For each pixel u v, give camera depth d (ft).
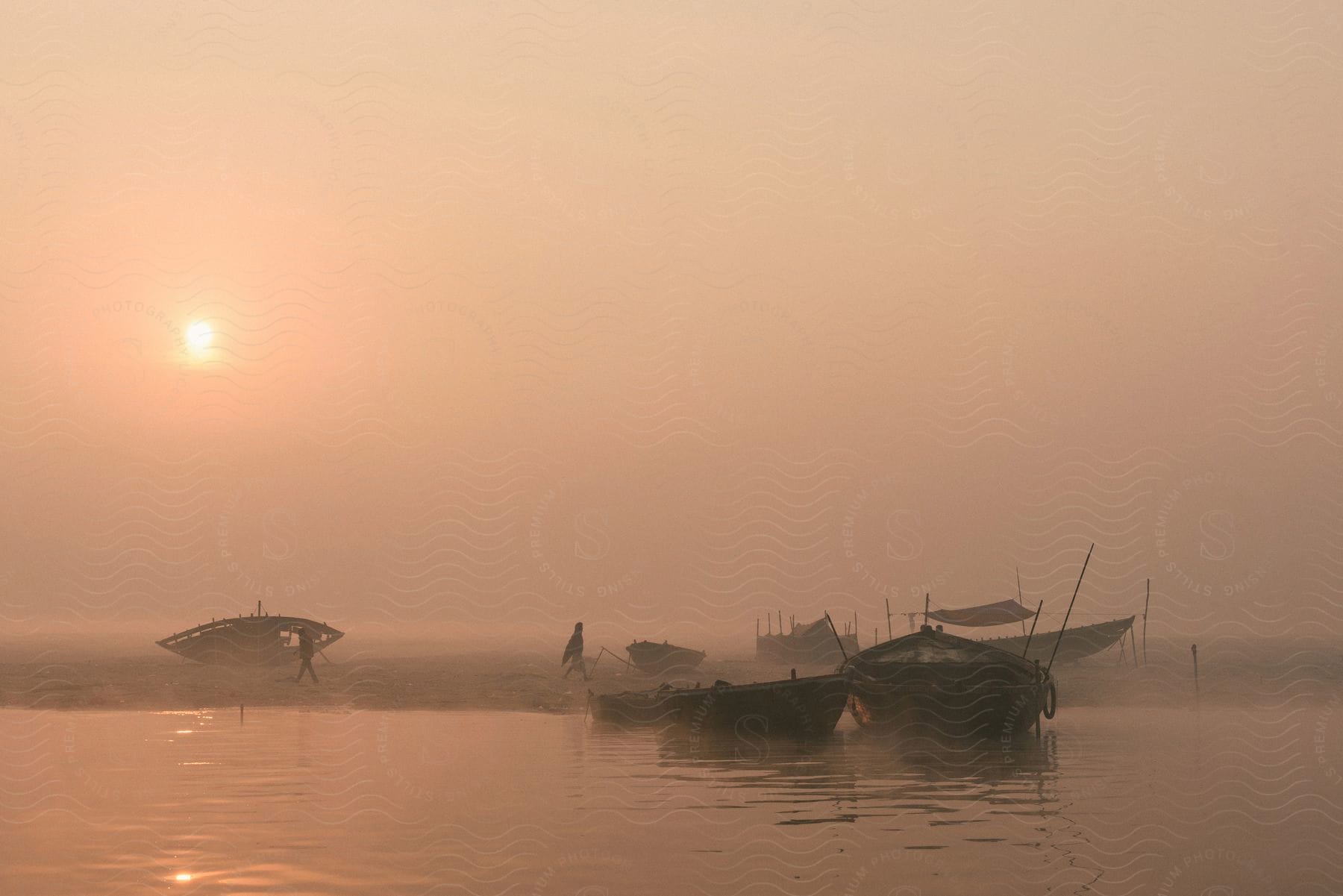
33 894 42.65
